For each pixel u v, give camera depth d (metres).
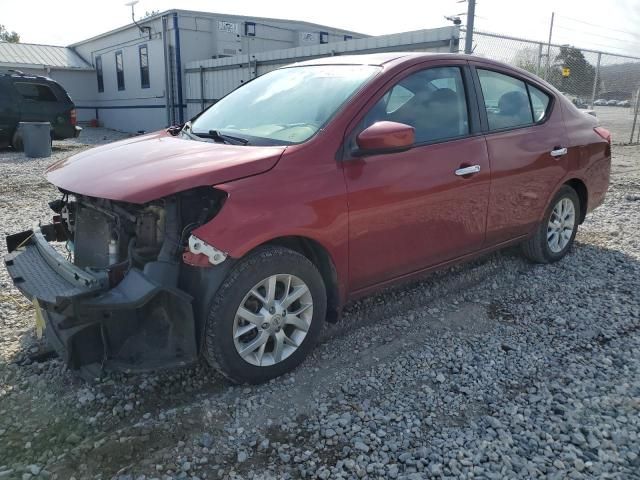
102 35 26.70
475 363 3.46
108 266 3.08
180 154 3.26
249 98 4.17
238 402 3.02
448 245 4.00
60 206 4.02
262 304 3.08
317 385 3.21
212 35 21.98
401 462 2.58
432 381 3.26
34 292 2.87
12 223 6.83
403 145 3.24
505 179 4.27
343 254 3.35
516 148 4.36
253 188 2.96
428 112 3.84
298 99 3.76
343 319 4.05
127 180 2.92
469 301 4.41
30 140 13.43
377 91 3.56
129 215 3.11
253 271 2.96
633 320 4.05
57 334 3.04
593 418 2.88
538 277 4.89
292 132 3.43
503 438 2.73
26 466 2.51
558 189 4.89
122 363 2.86
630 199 8.02
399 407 3.00
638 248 5.71
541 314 4.17
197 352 2.93
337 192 3.24
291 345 3.27
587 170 5.16
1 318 3.98
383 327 3.95
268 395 3.09
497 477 2.47
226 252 2.82
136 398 3.07
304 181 3.13
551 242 5.09
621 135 16.91
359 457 2.59
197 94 21.31
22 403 3.00
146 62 23.48
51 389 3.14
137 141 3.89
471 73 4.20
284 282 3.15
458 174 3.87
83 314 2.70
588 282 4.79
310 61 4.41
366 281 3.59
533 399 3.05
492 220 4.28
